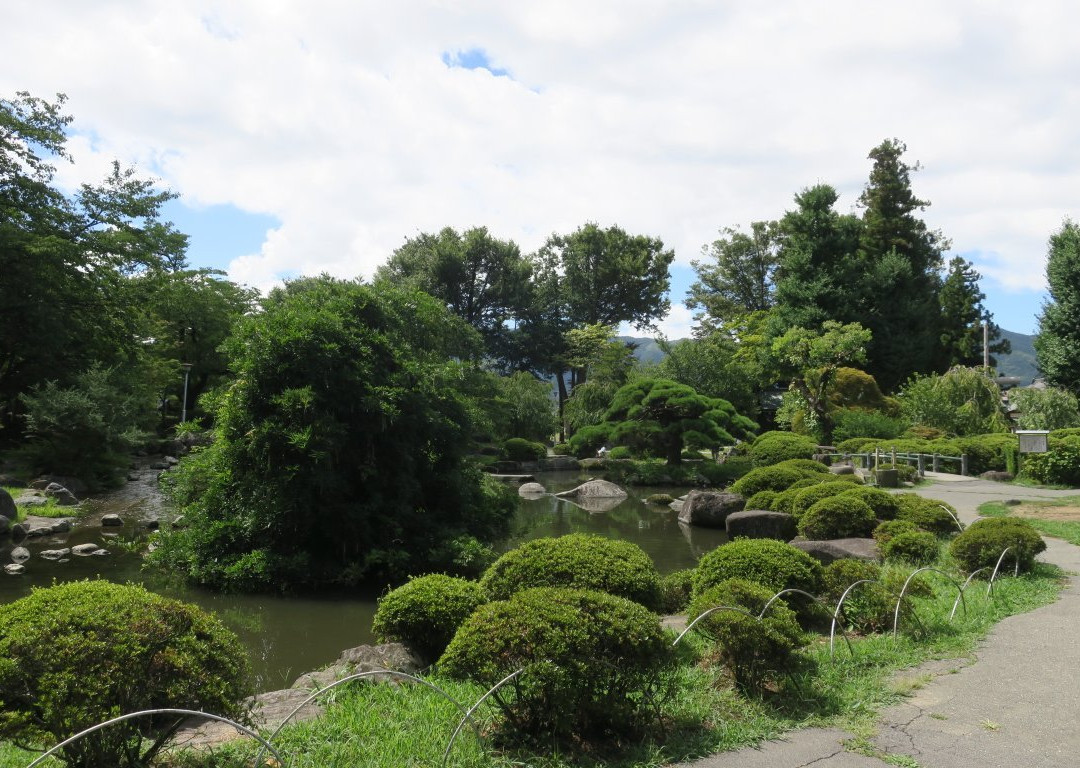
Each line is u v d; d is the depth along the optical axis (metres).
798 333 32.62
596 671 4.23
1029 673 5.71
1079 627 7.00
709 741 4.40
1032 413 28.12
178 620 3.94
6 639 3.52
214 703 3.75
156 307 36.97
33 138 24.14
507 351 56.47
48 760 3.83
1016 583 8.70
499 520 14.45
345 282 15.73
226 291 42.03
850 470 22.44
